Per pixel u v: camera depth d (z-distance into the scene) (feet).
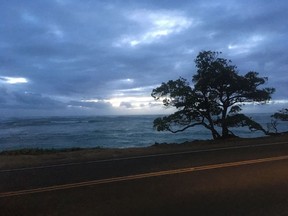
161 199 25.09
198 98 84.38
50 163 44.73
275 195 25.98
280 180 30.91
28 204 24.27
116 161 44.80
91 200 25.08
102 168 38.93
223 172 34.58
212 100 86.02
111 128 274.98
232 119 84.58
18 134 220.64
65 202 24.66
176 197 25.58
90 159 47.96
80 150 64.69
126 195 26.35
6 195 26.78
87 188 28.78
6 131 260.01
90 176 33.94
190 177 32.40
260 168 36.60
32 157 53.21
